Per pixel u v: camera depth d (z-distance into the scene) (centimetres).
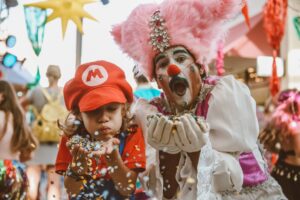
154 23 125
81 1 201
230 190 128
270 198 135
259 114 286
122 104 121
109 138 118
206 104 127
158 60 125
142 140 124
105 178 120
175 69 121
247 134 127
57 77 321
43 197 270
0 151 222
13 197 210
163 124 112
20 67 264
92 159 119
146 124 123
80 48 227
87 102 116
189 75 123
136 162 120
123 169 116
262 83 441
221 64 189
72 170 117
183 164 120
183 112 125
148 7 129
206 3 123
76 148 115
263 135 253
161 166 123
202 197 116
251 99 131
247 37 405
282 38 378
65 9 199
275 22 358
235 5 124
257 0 388
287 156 247
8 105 231
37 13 200
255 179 133
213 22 124
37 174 293
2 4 212
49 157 305
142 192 135
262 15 385
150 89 207
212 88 129
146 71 129
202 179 117
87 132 122
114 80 121
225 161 123
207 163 118
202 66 127
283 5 356
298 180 242
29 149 237
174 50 123
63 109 317
